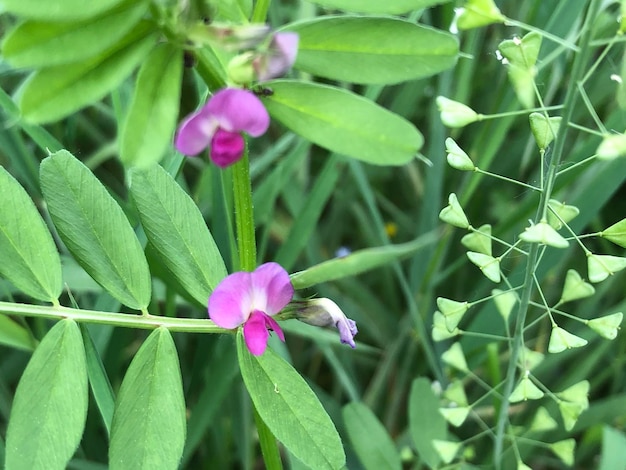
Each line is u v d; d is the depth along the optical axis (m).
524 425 0.27
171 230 0.18
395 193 0.35
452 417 0.22
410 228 0.32
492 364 0.24
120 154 0.13
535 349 0.29
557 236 0.16
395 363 0.30
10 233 0.17
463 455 0.23
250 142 0.33
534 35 0.16
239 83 0.14
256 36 0.14
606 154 0.15
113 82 0.14
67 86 0.13
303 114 0.15
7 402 0.26
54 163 0.17
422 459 0.22
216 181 0.24
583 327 0.28
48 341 0.17
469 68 0.27
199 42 0.14
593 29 0.15
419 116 0.34
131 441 0.16
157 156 0.13
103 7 0.13
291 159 0.26
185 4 0.14
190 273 0.18
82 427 0.16
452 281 0.31
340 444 0.17
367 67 0.15
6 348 0.29
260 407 0.17
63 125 0.29
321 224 0.34
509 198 0.30
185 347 0.29
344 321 0.17
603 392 0.30
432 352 0.28
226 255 0.25
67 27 0.13
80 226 0.17
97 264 0.17
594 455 0.28
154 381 0.17
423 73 0.15
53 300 0.17
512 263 0.29
